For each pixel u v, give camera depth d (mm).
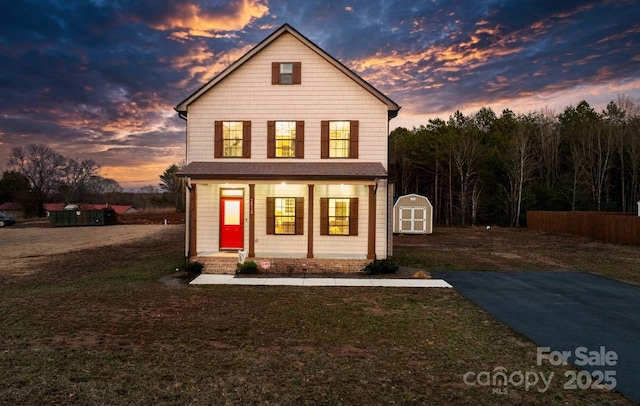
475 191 44906
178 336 7680
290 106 15914
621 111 43844
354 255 15250
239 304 10156
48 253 20750
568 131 47188
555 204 41406
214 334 7824
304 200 15781
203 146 16078
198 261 14711
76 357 6492
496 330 8203
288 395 5250
